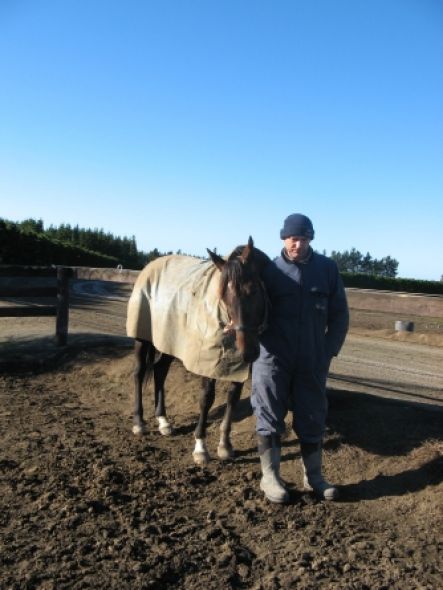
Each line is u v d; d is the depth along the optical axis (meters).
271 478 4.02
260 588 2.99
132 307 5.50
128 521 3.64
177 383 6.62
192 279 4.94
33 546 3.30
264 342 4.04
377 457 4.52
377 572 3.12
